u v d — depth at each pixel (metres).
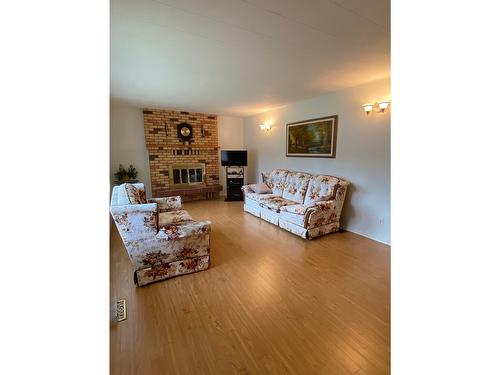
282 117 5.10
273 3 1.54
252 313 1.84
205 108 5.34
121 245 3.25
